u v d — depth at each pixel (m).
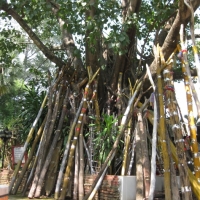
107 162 7.90
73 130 9.27
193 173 7.39
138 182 7.27
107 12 8.71
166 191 6.61
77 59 10.88
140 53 10.36
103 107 10.05
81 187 8.39
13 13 9.91
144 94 9.40
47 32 14.57
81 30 8.95
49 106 9.92
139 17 9.52
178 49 8.04
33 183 8.91
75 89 10.21
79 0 8.49
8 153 12.22
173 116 7.07
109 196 7.66
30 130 10.12
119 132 8.12
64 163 8.81
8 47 12.39
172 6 9.91
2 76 15.73
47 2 9.52
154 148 6.75
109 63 11.00
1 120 16.50
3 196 3.61
